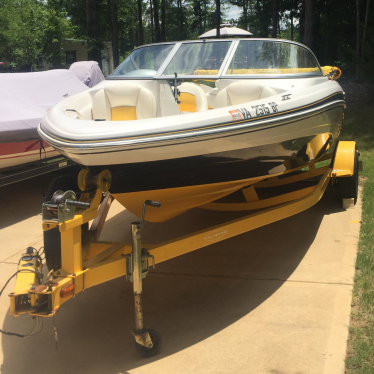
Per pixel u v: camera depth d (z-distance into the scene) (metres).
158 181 3.40
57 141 3.19
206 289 3.73
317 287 3.63
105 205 4.00
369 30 14.38
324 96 4.33
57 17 25.66
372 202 5.55
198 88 4.62
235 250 4.50
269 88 4.15
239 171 3.74
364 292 3.48
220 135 3.27
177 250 3.21
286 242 4.62
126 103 4.31
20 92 6.41
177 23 49.69
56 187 3.58
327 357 2.72
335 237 4.65
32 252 2.90
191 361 2.78
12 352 2.96
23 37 25.16
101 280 2.85
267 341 2.94
